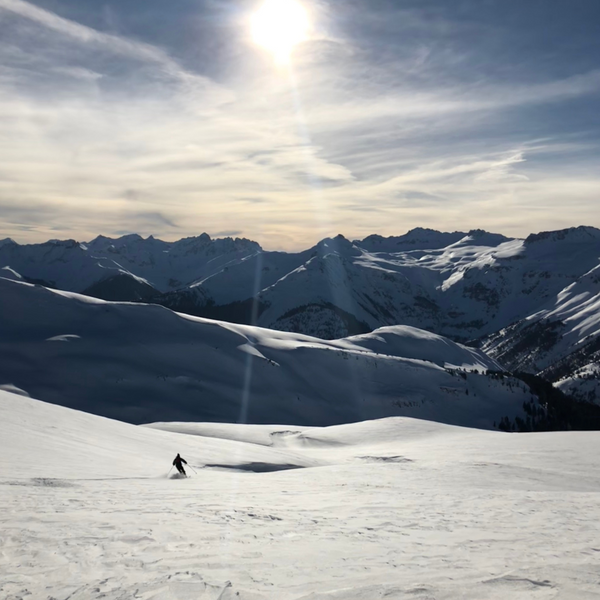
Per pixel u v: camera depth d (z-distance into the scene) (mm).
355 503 15211
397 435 78000
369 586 6188
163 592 6016
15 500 13148
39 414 36656
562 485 28500
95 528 9789
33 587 6328
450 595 5875
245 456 39969
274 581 6543
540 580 6477
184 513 11898
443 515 13039
